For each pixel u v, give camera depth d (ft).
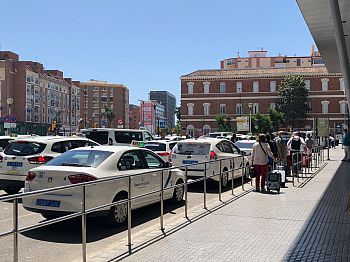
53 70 393.91
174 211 33.12
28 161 39.19
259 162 43.01
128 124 520.83
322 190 43.98
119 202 23.47
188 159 48.44
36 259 16.94
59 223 18.39
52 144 40.96
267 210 32.94
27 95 320.29
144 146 63.72
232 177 41.91
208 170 35.65
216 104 295.89
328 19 48.32
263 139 43.42
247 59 391.45
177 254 21.18
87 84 475.72
